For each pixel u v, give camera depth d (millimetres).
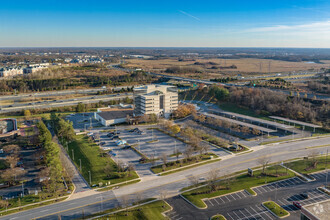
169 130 183250
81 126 196750
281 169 124812
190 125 195250
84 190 109188
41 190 108750
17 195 105062
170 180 116250
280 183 112125
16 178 117125
